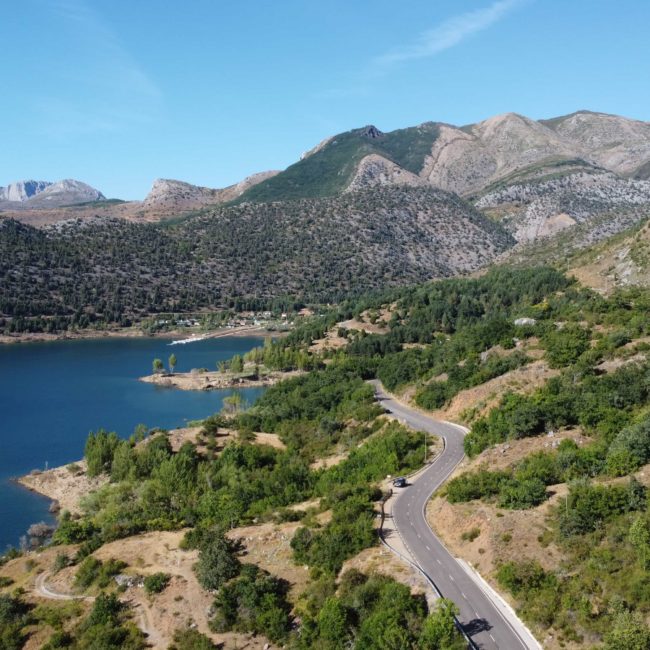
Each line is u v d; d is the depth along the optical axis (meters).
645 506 54.44
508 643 46.12
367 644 48.19
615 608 45.31
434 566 57.56
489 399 102.06
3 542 93.38
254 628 56.31
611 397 81.12
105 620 59.94
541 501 62.25
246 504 87.00
